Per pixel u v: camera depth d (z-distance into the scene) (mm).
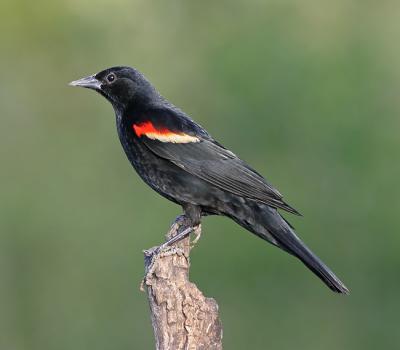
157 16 18406
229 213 10445
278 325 15438
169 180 10547
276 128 16656
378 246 15742
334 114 16391
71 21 18047
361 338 15531
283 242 10117
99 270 16125
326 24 17391
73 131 18188
